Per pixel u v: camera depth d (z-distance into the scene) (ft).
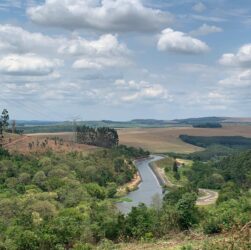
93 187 444.14
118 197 465.06
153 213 155.74
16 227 191.21
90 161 598.34
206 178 566.36
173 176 644.69
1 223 256.32
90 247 125.80
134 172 634.84
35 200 338.34
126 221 154.30
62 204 380.17
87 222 193.67
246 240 62.69
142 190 521.24
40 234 142.31
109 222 157.58
